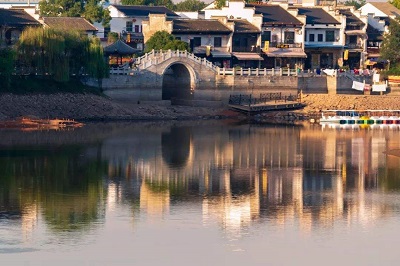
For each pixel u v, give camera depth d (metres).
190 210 123.50
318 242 110.81
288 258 105.44
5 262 102.50
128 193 132.12
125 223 116.88
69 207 123.62
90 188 134.62
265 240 111.38
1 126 190.50
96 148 167.75
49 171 145.75
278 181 142.25
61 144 171.12
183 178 143.00
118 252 106.31
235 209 124.50
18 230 113.25
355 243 110.69
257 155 164.88
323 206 126.88
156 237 111.56
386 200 130.50
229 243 109.94
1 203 125.00
